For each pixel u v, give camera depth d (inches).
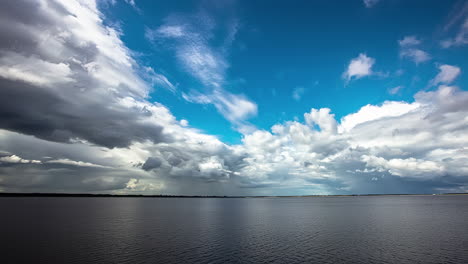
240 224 2770.7
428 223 2743.6
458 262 1284.4
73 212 4173.2
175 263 1254.3
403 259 1337.4
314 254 1434.5
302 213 4293.8
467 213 3944.4
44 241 1736.0
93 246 1595.7
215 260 1311.5
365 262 1288.1
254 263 1264.8
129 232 2166.6
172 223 2847.0
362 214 3949.3
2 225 2511.1
